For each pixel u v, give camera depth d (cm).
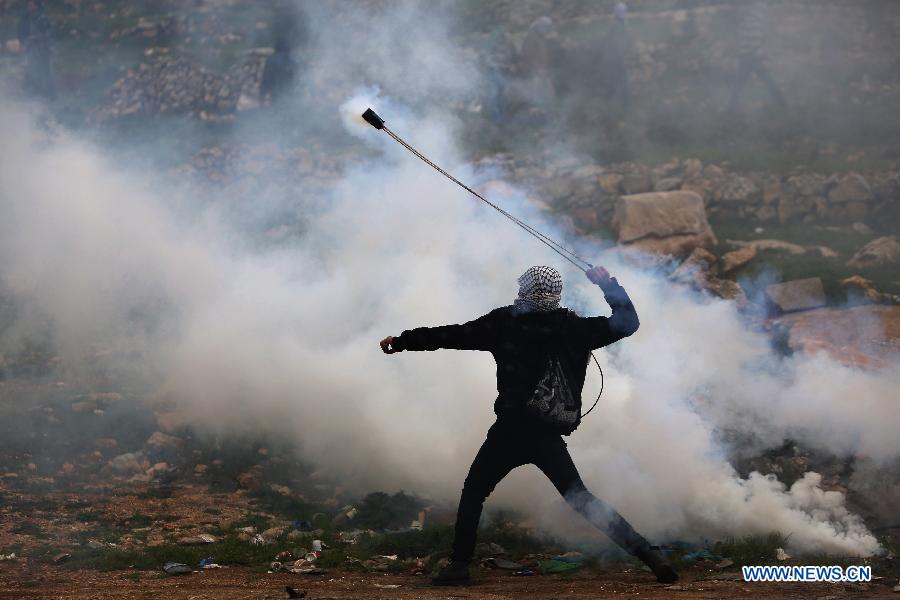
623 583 1692
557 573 1812
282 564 1892
